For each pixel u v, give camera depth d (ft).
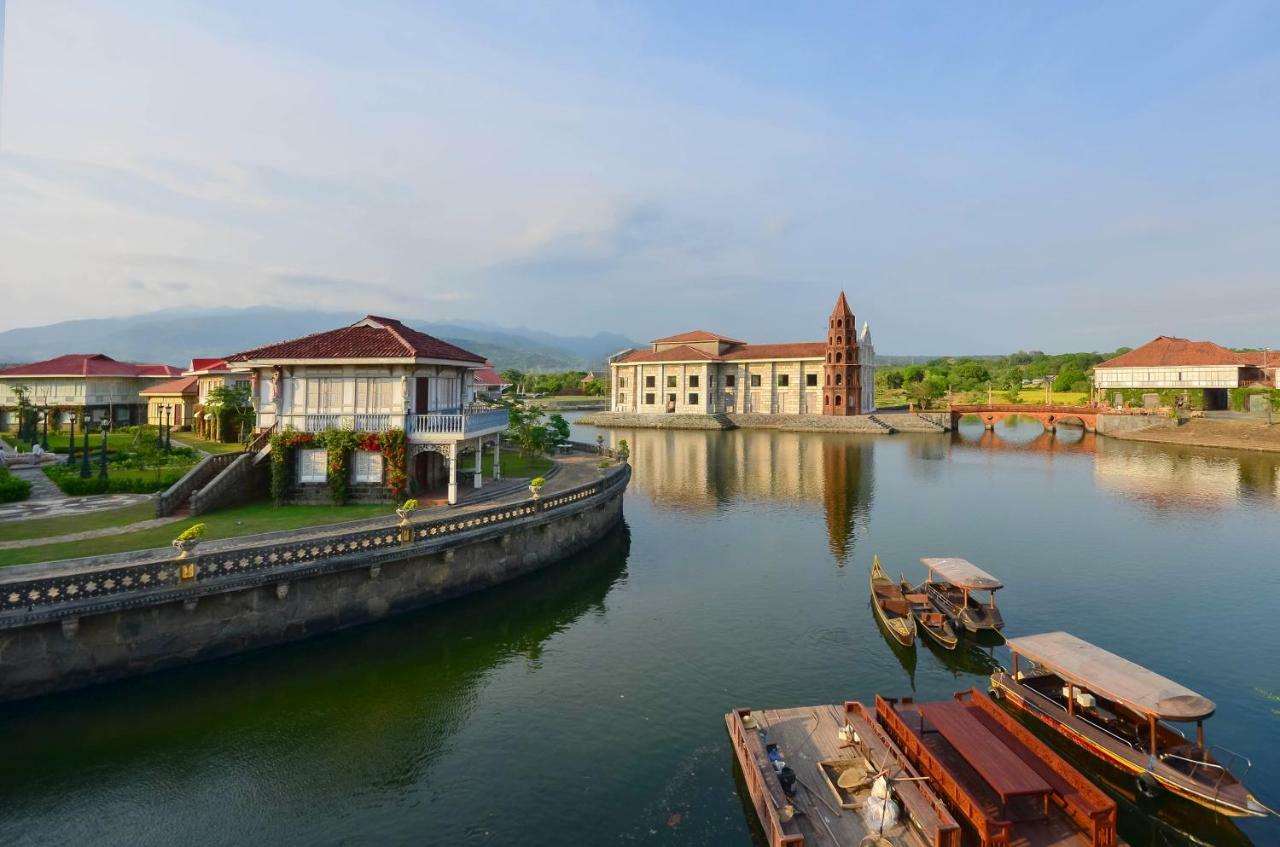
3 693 63.77
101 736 65.26
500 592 101.45
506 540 104.58
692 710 71.51
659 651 86.28
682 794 57.57
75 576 66.23
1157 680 60.64
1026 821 49.03
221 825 53.62
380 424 121.39
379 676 78.69
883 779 51.83
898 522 157.38
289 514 109.40
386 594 88.69
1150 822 55.83
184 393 244.83
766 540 141.38
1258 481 208.03
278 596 78.64
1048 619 96.63
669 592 108.88
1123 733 61.72
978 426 429.38
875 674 79.97
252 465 120.78
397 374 121.39
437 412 135.54
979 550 133.28
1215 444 289.33
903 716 63.98
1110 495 189.47
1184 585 111.45
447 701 73.15
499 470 148.66
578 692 75.41
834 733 62.34
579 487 124.26
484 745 65.00
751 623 95.66
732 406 437.17
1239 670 80.84
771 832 49.06
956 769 55.47
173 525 100.07
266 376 130.72
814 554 130.82
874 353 452.76
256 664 76.59
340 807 56.03
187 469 142.41
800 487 204.44
